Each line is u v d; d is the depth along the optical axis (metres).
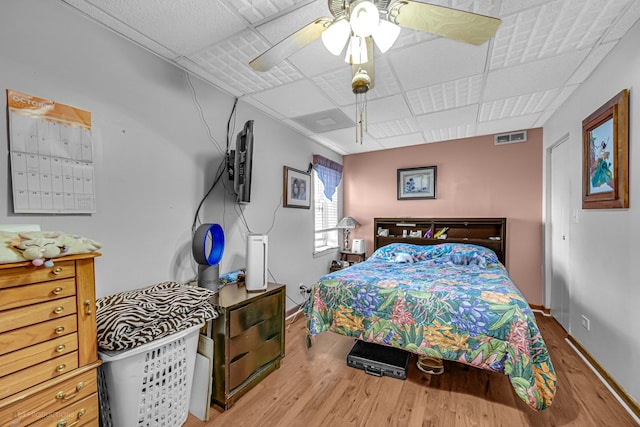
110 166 1.61
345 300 2.20
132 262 1.72
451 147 3.90
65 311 1.07
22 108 1.28
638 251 1.58
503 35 1.65
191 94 2.10
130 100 1.71
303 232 3.59
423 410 1.66
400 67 2.01
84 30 1.49
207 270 1.92
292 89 2.36
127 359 1.24
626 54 1.67
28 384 0.97
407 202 4.21
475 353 1.71
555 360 2.19
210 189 2.26
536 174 3.42
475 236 3.72
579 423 1.53
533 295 3.42
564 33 1.65
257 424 1.56
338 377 2.02
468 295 1.87
